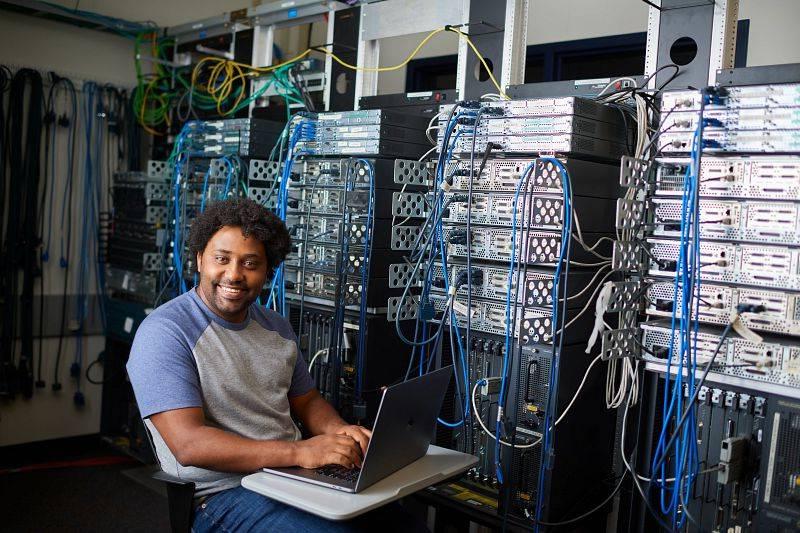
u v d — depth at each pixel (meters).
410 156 2.93
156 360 1.92
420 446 2.07
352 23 3.43
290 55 4.83
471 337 2.63
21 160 4.10
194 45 4.21
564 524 2.35
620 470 2.64
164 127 4.43
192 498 1.93
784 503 2.05
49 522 3.32
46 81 4.19
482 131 2.54
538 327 2.40
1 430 4.13
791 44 3.30
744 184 2.08
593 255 2.50
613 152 2.54
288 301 3.13
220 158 3.43
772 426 2.07
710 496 2.26
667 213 2.29
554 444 2.35
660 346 2.25
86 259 4.40
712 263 2.14
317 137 3.03
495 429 2.58
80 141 4.35
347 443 1.95
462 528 2.87
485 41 2.99
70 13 4.03
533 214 2.38
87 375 4.39
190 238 2.07
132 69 4.54
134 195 4.00
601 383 2.58
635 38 3.79
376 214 2.80
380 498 1.76
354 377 2.87
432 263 2.68
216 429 1.89
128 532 3.27
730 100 2.10
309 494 1.75
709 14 2.46
